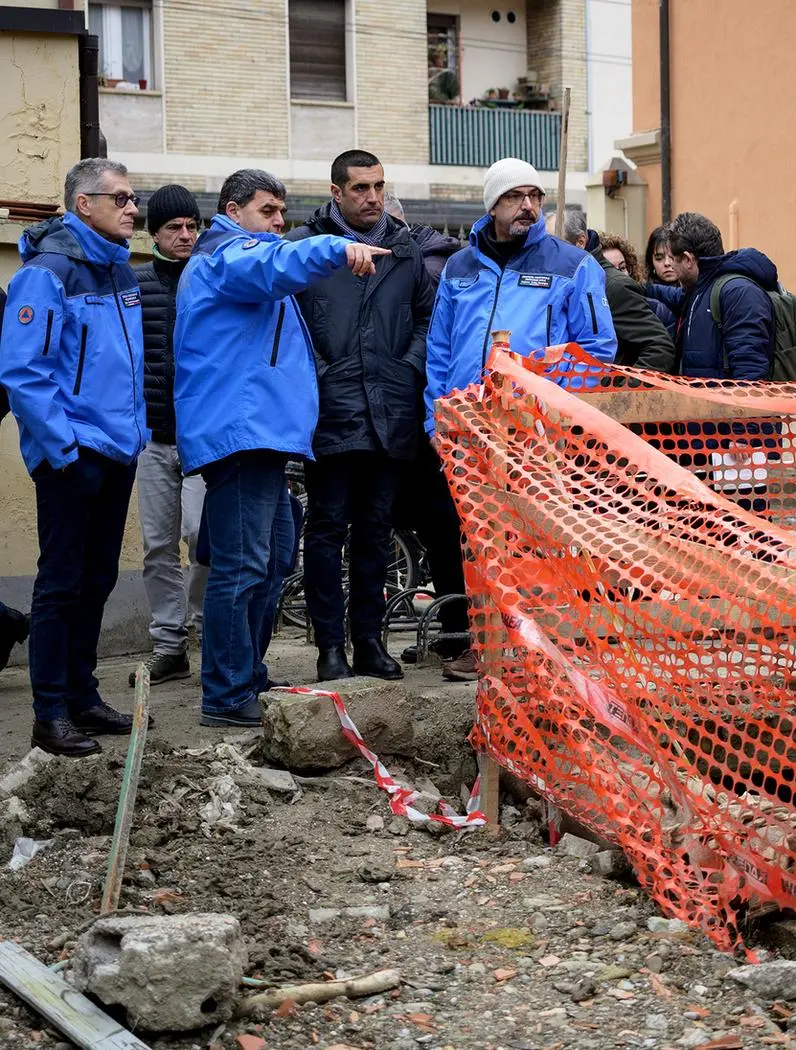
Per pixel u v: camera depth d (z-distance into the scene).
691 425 5.78
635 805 4.37
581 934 4.02
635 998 3.63
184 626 6.83
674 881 4.13
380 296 6.03
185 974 3.42
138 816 4.67
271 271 5.16
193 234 6.58
